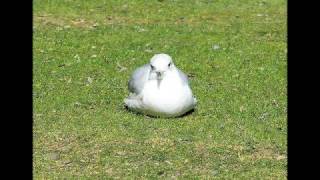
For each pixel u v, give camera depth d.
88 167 12.22
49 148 12.94
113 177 11.83
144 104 14.23
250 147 13.06
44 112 14.63
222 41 20.47
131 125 13.91
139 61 18.53
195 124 14.04
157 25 22.05
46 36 20.41
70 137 13.37
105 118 14.29
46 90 16.03
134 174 11.94
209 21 22.80
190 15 23.44
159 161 12.43
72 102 15.28
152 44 20.05
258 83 16.81
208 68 18.03
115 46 19.80
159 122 14.09
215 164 12.34
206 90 16.22
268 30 21.75
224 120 14.33
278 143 13.25
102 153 12.73
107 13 23.34
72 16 22.78
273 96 15.87
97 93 15.95
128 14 23.34
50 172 12.02
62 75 17.17
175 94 14.10
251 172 12.05
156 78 14.13
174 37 20.84
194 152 12.79
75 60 18.41
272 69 17.92
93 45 19.81
